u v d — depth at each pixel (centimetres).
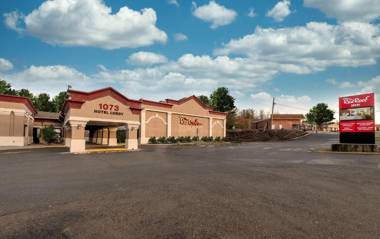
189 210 645
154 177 1105
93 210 649
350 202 720
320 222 563
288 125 7838
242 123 7138
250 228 529
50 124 4344
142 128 3775
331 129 9188
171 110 4169
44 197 779
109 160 1780
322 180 1038
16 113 3016
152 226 541
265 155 2158
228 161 1716
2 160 1778
